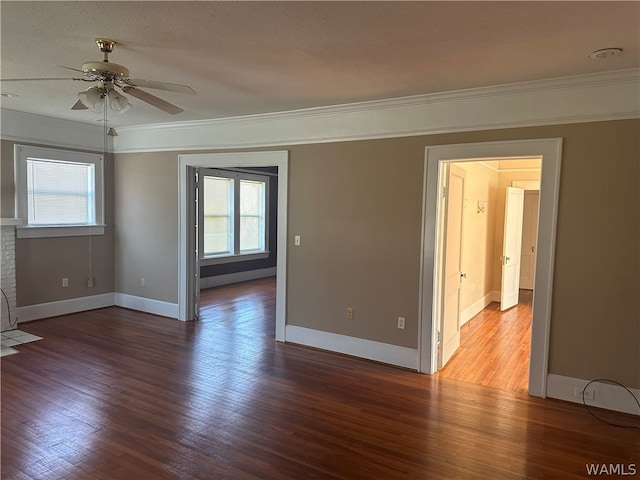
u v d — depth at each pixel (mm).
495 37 2598
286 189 4805
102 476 2467
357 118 4336
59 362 4195
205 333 5215
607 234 3316
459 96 3764
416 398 3566
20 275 5316
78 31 2594
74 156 5703
